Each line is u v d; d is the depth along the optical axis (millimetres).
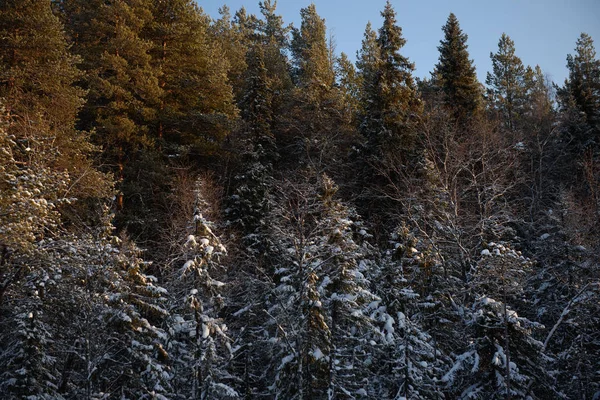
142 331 15609
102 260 15094
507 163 26031
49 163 18172
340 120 33906
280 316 16078
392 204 26438
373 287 18938
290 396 15758
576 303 17438
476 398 15133
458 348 17469
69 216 18938
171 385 16703
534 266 22781
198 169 27328
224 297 17391
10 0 21062
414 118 28328
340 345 17891
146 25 27953
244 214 23906
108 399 16172
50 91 20375
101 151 21469
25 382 13695
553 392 16375
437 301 17438
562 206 23047
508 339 15391
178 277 16328
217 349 17234
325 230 18031
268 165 27625
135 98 25094
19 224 12859
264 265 21500
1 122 15312
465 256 20531
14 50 20594
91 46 26328
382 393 16938
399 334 16656
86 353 14094
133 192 23125
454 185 22438
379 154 26750
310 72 39125
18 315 14070
